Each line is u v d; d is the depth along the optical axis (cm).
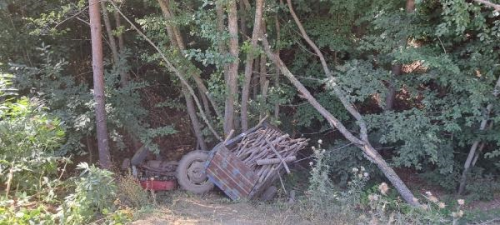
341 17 707
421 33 610
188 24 660
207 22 611
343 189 677
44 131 505
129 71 782
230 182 610
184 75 677
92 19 627
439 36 571
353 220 534
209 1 621
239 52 695
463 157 698
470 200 647
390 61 662
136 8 759
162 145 791
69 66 776
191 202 602
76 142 651
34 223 422
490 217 572
